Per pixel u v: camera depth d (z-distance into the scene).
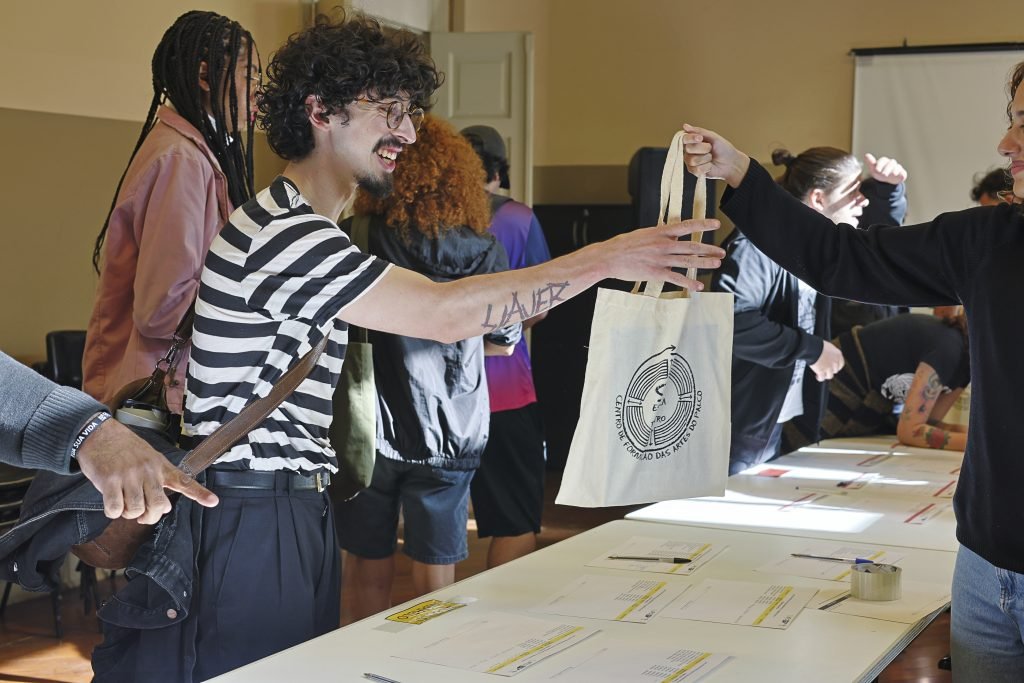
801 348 3.24
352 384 2.66
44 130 4.48
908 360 3.86
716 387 2.13
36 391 1.44
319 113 1.81
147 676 1.82
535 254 4.02
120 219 2.45
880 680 3.54
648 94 8.30
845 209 3.29
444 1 6.68
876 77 7.71
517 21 7.80
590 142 8.46
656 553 2.26
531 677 1.55
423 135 3.00
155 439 1.84
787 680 1.55
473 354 3.04
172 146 2.41
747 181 2.05
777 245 2.02
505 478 3.57
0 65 4.24
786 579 2.07
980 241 1.73
